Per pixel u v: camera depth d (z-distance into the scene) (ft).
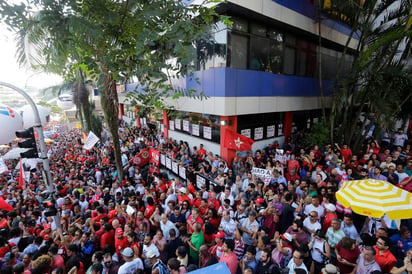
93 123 69.21
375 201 13.01
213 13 13.88
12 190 32.53
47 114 34.24
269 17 31.65
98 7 11.86
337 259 14.23
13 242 17.61
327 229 16.67
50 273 14.06
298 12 35.91
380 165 25.98
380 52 31.04
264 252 13.58
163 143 46.60
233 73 30.32
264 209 18.71
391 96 28.27
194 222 17.93
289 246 14.73
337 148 30.63
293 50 39.65
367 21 31.32
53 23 11.33
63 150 65.05
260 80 33.88
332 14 36.01
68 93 79.66
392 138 37.96
